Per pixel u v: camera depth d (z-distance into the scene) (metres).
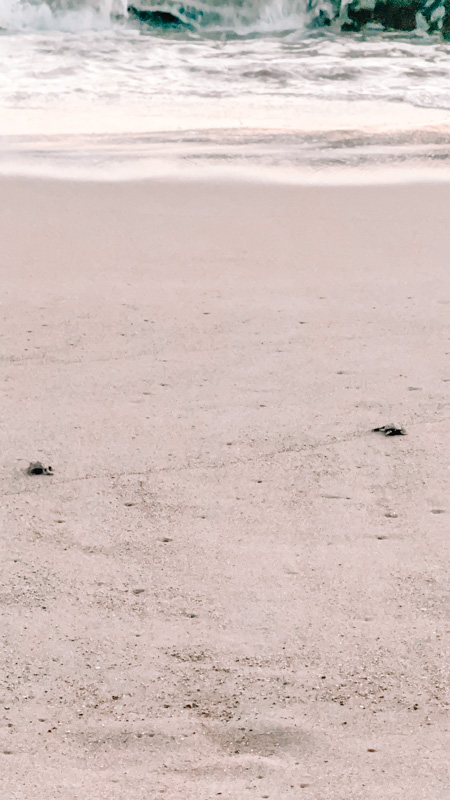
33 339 4.41
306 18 24.23
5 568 2.54
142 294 5.18
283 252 6.20
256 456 3.22
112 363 4.11
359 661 2.16
